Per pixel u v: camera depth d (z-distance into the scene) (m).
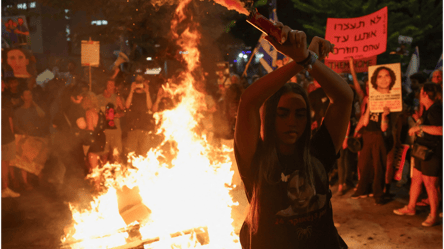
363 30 5.88
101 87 7.31
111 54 14.75
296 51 1.03
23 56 6.80
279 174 1.29
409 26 17.81
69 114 6.14
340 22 6.05
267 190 1.29
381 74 5.02
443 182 4.46
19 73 6.76
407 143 5.46
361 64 6.11
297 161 1.30
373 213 4.81
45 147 6.44
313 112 5.51
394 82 4.96
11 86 6.35
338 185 6.25
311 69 1.09
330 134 1.37
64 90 6.29
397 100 4.97
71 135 6.23
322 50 1.16
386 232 4.15
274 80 1.17
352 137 5.41
